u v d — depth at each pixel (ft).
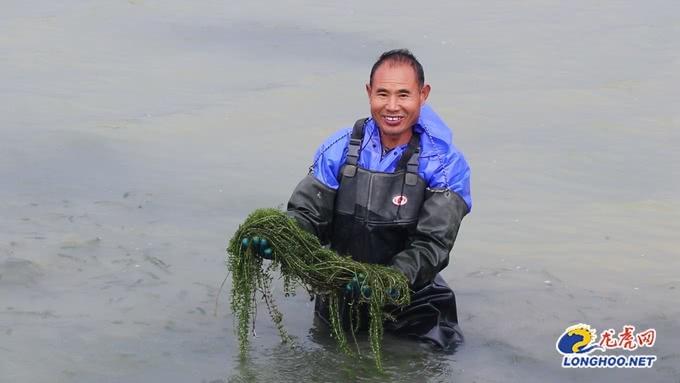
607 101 32.63
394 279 15.65
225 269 19.80
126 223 21.84
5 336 16.71
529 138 29.09
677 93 33.63
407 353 16.80
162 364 16.05
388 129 16.40
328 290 16.07
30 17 42.06
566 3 45.91
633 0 46.24
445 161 16.60
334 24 41.83
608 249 21.68
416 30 41.24
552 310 18.62
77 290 18.54
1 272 18.94
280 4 44.86
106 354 16.28
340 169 16.80
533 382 15.92
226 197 23.80
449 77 35.17
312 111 31.04
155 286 18.89
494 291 19.48
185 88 33.40
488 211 23.86
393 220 16.46
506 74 35.63
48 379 15.38
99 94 32.32
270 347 16.90
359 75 35.22
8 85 32.76
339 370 16.10
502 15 43.96
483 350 17.06
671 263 20.95
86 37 39.42
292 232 15.75
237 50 38.29
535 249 21.63
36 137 27.45
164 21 41.96
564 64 36.99
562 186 25.61
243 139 28.30
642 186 25.67
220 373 15.83
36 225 21.38
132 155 26.50
